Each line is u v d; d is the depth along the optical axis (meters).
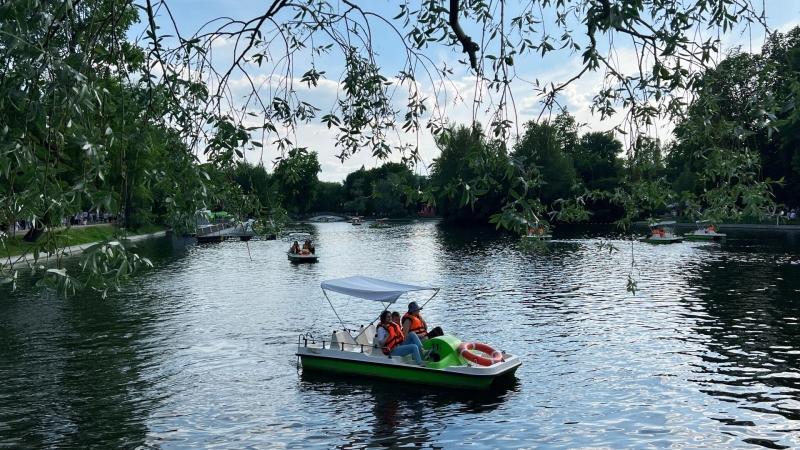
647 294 28.98
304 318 25.08
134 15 5.60
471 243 65.06
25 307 27.62
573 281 34.22
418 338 17.09
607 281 33.81
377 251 58.00
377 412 14.23
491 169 5.27
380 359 16.86
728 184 6.20
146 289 33.56
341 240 75.81
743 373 16.16
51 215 4.76
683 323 22.33
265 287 34.16
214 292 32.34
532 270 39.97
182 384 16.30
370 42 6.44
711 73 5.63
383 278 37.62
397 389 15.91
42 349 19.97
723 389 14.98
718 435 12.34
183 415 14.02
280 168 6.45
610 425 13.01
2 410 14.30
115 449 12.13
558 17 6.13
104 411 14.28
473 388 15.69
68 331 22.70
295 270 42.88
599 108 6.13
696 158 6.40
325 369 17.55
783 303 25.28
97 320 24.77
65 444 12.37
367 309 26.95
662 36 5.41
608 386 15.51
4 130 4.21
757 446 11.81
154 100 5.32
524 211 5.06
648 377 16.11
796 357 17.45
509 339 20.73
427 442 12.45
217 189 5.65
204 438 12.71
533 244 5.90
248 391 15.81
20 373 17.27
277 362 18.50
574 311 25.31
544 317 24.23
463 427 13.20
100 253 4.46
